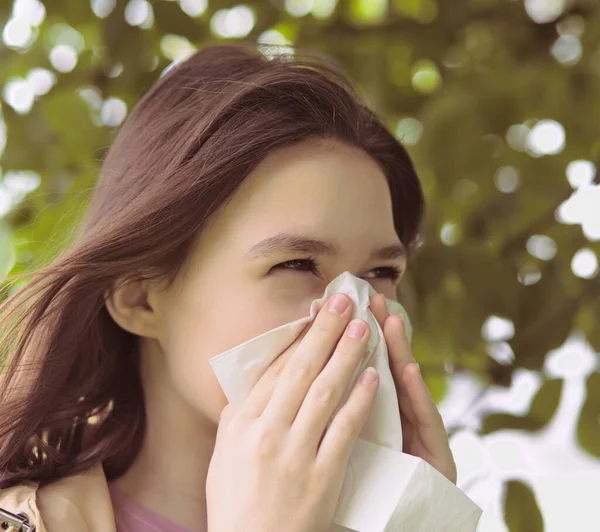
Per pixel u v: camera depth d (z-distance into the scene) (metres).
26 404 1.22
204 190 1.12
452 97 1.98
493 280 1.82
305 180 1.12
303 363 1.06
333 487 1.01
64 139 1.97
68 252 1.25
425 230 1.82
